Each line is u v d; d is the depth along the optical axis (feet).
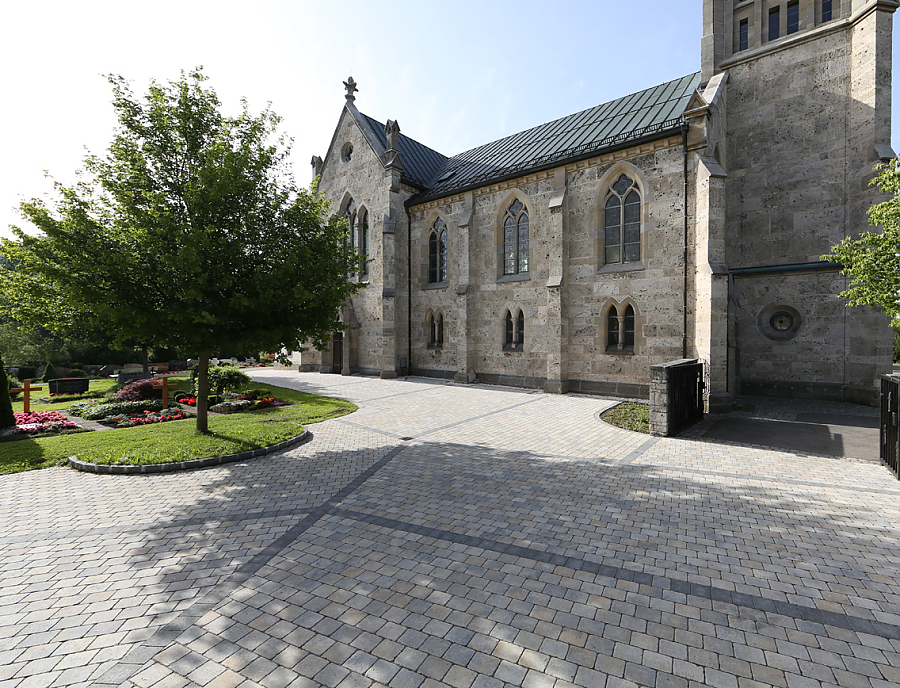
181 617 12.78
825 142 53.83
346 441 35.24
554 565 15.69
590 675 10.29
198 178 29.86
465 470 27.32
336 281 35.65
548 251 63.41
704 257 46.83
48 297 28.22
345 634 11.88
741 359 58.75
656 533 18.25
